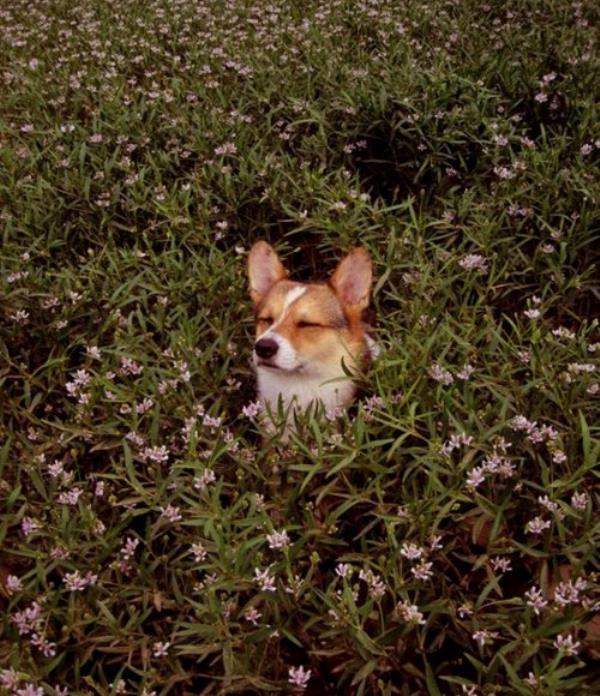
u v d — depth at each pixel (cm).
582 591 125
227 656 122
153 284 185
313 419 141
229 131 236
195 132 236
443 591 128
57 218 209
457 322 171
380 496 135
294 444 143
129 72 312
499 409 148
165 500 140
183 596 130
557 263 187
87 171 227
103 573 133
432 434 139
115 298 177
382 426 143
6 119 271
